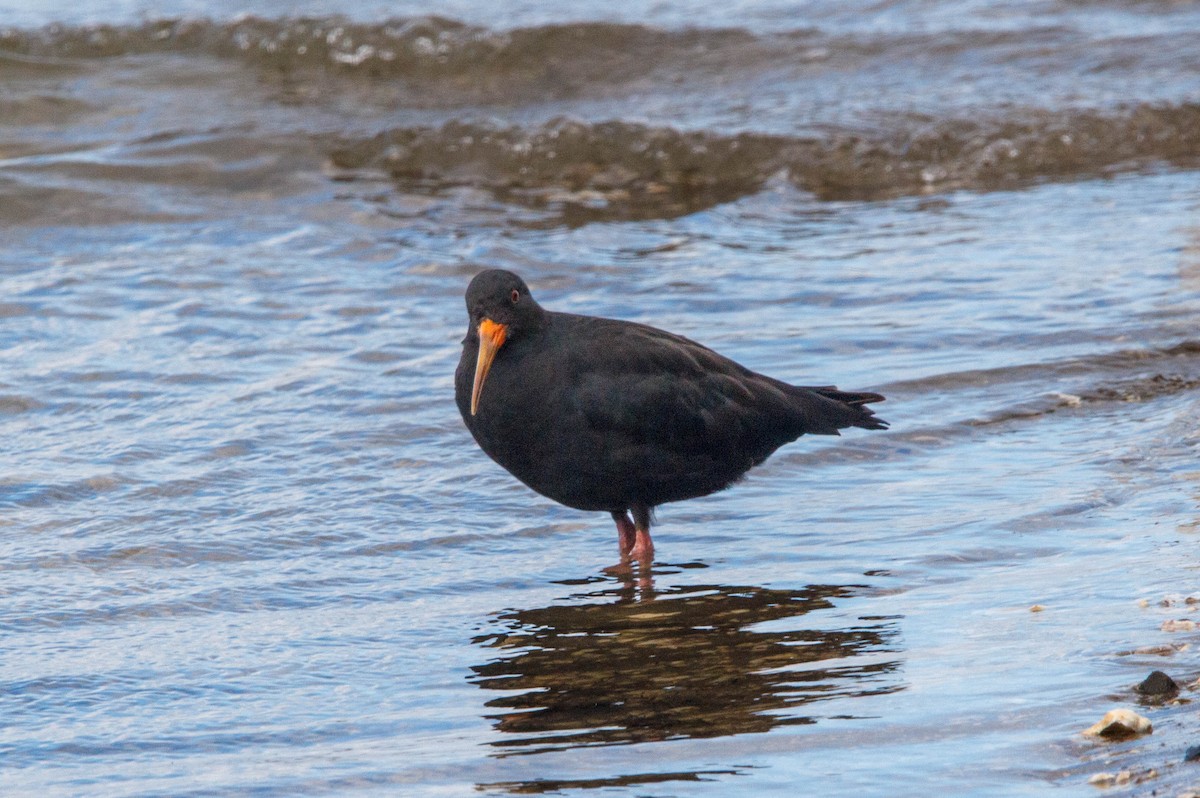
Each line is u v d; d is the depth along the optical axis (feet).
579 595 33.37
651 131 79.66
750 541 36.50
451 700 27.30
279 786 23.49
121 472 40.60
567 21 95.25
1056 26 95.55
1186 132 81.71
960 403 45.50
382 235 67.10
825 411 38.73
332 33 92.89
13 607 32.22
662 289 58.65
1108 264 59.26
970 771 22.56
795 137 79.77
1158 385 46.11
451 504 39.32
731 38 95.25
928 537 35.50
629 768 23.67
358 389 47.47
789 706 25.98
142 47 93.66
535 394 34.86
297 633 30.96
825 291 57.67
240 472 40.93
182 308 55.98
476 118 81.30
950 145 79.77
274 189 74.08
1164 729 23.32
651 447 35.32
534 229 68.90
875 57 92.99
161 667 29.04
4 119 83.30
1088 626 28.48
